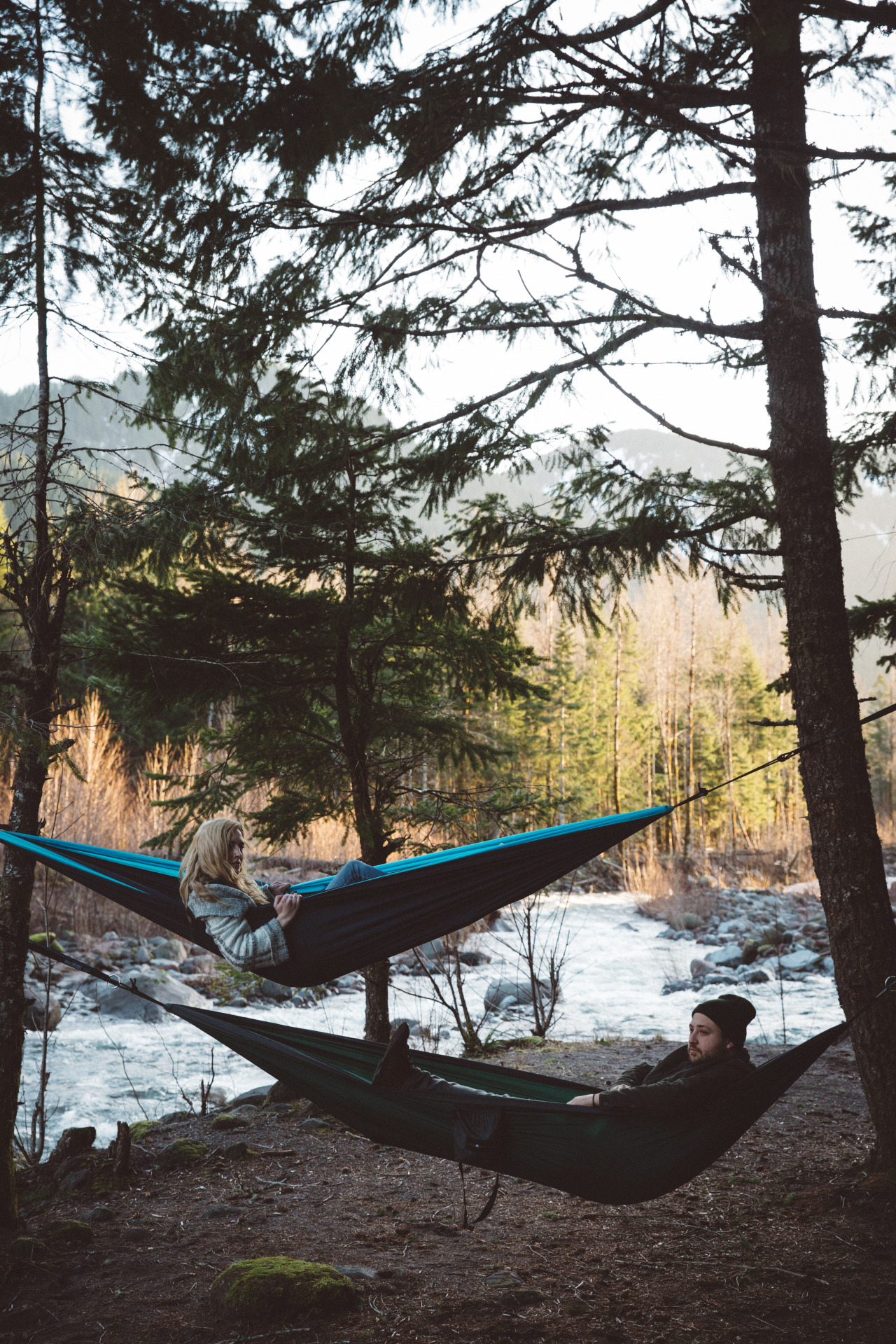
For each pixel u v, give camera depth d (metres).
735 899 21.98
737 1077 3.39
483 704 8.70
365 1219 5.15
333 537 6.88
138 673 6.60
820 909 20.89
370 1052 3.93
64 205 5.25
